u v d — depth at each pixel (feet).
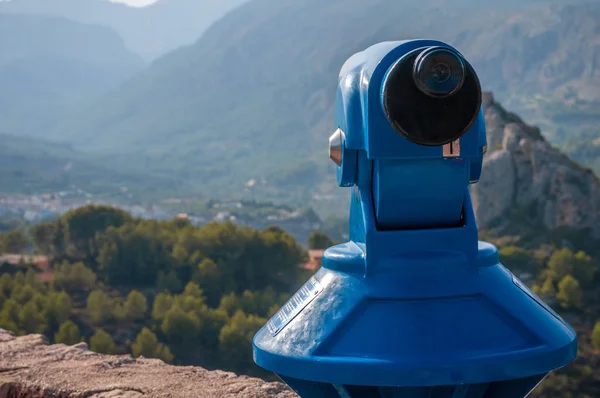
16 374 12.90
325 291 7.79
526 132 339.77
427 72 6.70
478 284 7.50
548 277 265.75
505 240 306.76
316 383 7.78
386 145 7.20
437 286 7.43
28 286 257.14
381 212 7.60
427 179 7.45
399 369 6.93
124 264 286.66
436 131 6.92
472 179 8.03
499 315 7.43
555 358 7.27
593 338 233.96
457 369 6.92
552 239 296.51
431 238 7.54
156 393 11.64
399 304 7.39
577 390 206.08
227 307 255.09
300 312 7.81
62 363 13.44
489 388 7.83
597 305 255.50
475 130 7.34
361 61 7.80
